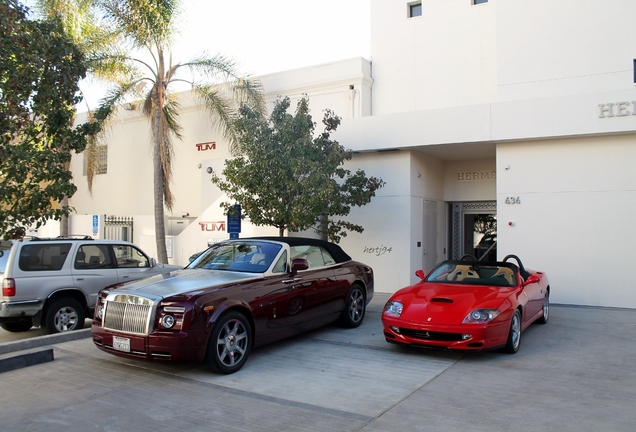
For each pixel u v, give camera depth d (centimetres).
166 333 638
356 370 702
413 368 711
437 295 800
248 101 1730
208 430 500
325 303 882
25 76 706
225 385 638
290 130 1206
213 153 2148
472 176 1645
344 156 1285
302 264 807
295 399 587
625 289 1169
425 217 1544
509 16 1526
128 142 2403
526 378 660
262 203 1231
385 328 795
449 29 1814
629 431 487
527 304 849
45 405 572
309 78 1978
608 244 1188
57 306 950
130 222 2047
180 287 692
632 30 1383
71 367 723
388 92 1911
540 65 1480
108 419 530
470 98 1766
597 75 1415
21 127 734
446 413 538
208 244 1716
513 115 1254
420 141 1369
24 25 726
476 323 723
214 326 662
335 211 1273
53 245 979
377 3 1953
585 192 1212
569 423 507
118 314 681
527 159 1273
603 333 928
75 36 1614
